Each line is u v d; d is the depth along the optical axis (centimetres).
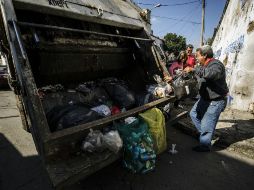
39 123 168
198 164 286
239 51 571
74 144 185
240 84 528
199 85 300
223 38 940
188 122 414
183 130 388
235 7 791
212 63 277
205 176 261
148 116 246
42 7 233
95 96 325
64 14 258
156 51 365
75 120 205
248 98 516
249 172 271
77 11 269
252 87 506
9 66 229
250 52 506
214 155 310
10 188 235
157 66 363
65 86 318
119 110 299
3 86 961
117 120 219
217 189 237
